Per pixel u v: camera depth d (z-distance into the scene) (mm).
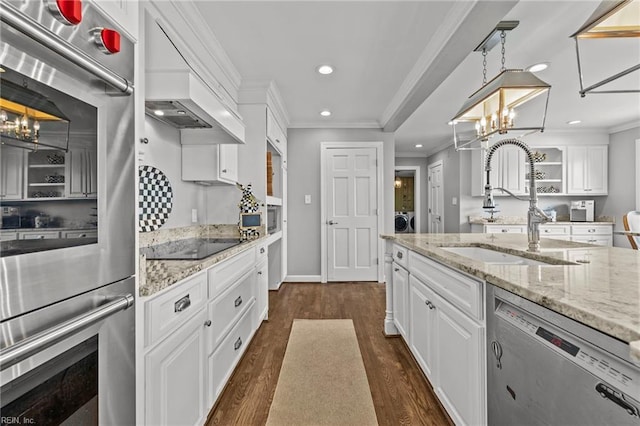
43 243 686
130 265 963
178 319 1250
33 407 651
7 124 610
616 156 5020
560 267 1167
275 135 3584
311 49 2477
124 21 951
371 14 2014
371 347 2410
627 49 2477
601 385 660
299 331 2738
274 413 1636
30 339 615
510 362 987
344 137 4559
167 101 1584
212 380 1590
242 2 1902
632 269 1127
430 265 1704
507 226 4984
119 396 910
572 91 3430
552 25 2104
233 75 2861
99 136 845
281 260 4145
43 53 678
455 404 1380
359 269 4547
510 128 2207
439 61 2363
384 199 4574
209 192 3037
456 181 5867
